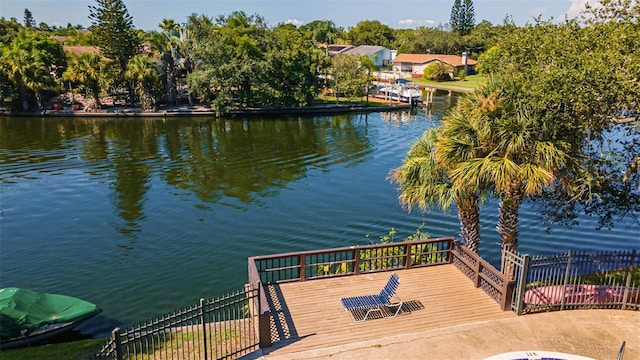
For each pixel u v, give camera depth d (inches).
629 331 363.3
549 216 520.4
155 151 1411.2
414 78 3676.2
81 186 1064.8
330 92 2743.6
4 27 3435.0
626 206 464.8
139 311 557.3
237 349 362.0
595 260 389.7
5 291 482.6
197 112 2060.8
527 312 391.2
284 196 1000.9
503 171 382.6
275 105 2187.5
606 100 366.9
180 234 795.4
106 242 762.8
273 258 430.3
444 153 428.1
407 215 881.5
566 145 391.9
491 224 823.7
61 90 2135.8
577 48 411.8
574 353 335.9
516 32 461.4
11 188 1045.2
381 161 1309.1
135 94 2234.3
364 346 341.7
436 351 337.1
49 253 721.0
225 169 1219.2
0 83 1894.7
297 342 347.3
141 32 2395.4
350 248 451.8
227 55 2057.1
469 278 452.8
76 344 429.1
